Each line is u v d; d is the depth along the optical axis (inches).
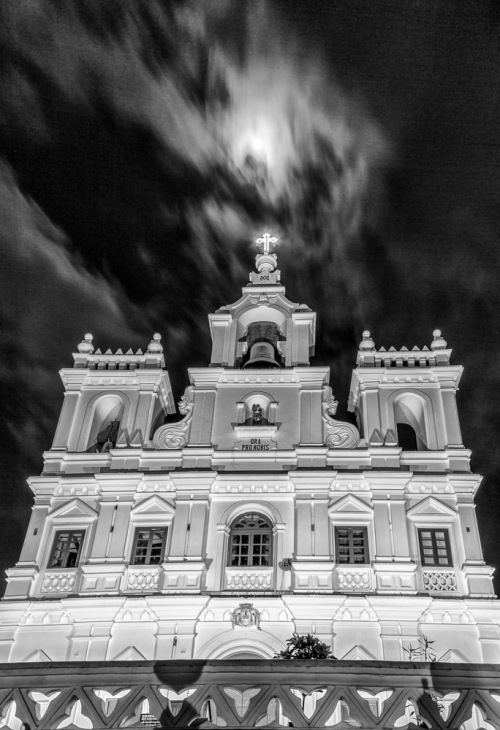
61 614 971.9
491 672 476.1
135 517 1061.8
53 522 1065.5
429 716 460.1
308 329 1290.6
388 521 1035.3
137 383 1222.3
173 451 1127.0
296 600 956.0
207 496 1070.4
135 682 476.1
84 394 1214.3
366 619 946.1
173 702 792.3
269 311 1323.8
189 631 947.3
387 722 458.6
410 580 979.9
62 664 484.1
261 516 1062.4
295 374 1211.9
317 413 1167.6
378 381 1198.3
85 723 824.9
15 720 728.3
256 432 1151.0
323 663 481.4
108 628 956.0
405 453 1111.6
